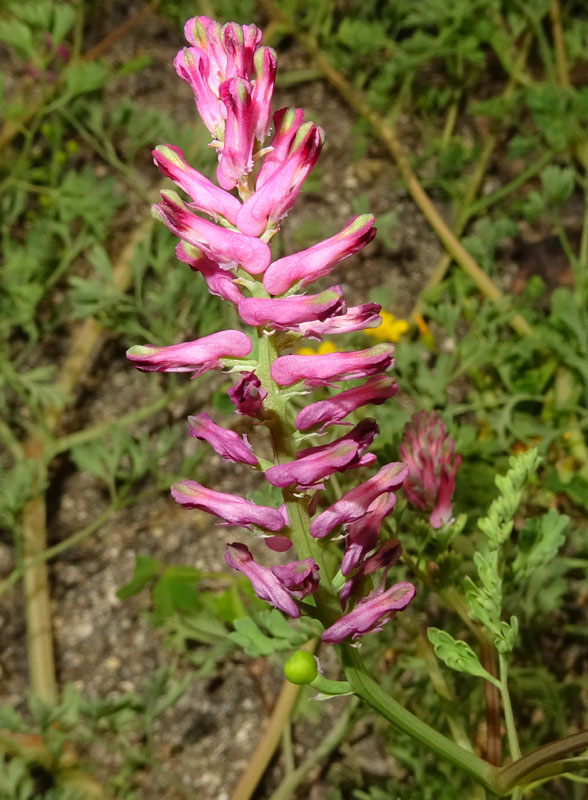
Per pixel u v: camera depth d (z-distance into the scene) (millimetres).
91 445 183
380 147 219
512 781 94
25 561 174
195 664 171
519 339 182
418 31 210
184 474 178
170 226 69
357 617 77
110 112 218
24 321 184
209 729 167
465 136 222
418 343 192
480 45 227
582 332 165
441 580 111
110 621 176
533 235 209
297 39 224
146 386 196
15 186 201
